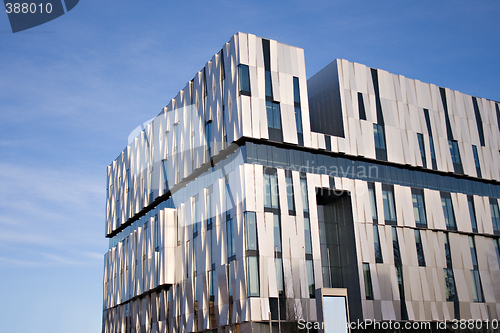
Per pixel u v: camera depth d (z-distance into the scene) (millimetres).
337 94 56438
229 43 54094
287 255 48094
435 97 63062
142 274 66375
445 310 53656
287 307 46125
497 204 63594
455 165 61500
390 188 55938
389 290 51219
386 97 58969
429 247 55750
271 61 53469
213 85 56125
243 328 45250
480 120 66188
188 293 54938
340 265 52469
